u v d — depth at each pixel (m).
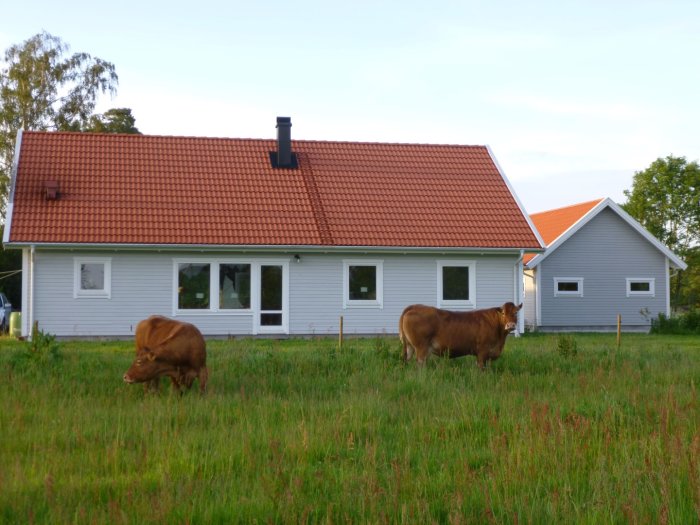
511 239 30.81
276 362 17.02
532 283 37.53
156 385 13.99
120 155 31.50
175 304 28.44
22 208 28.02
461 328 17.39
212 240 28.31
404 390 13.93
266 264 29.22
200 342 13.93
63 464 8.87
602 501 7.72
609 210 38.31
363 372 15.98
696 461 8.63
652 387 14.13
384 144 34.94
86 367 16.14
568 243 37.78
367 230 30.08
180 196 30.03
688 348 24.09
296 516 7.36
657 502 7.63
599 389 13.98
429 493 8.17
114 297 28.02
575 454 9.16
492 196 32.94
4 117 49.53
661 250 38.62
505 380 15.02
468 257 30.70
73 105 51.75
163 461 8.99
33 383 14.07
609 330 37.97
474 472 8.77
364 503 7.57
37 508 7.42
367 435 10.48
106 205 28.94
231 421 11.34
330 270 29.66
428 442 10.23
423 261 30.38
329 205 30.97
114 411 11.76
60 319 27.61
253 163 32.41
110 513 7.23
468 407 12.09
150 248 27.80
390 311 30.08
